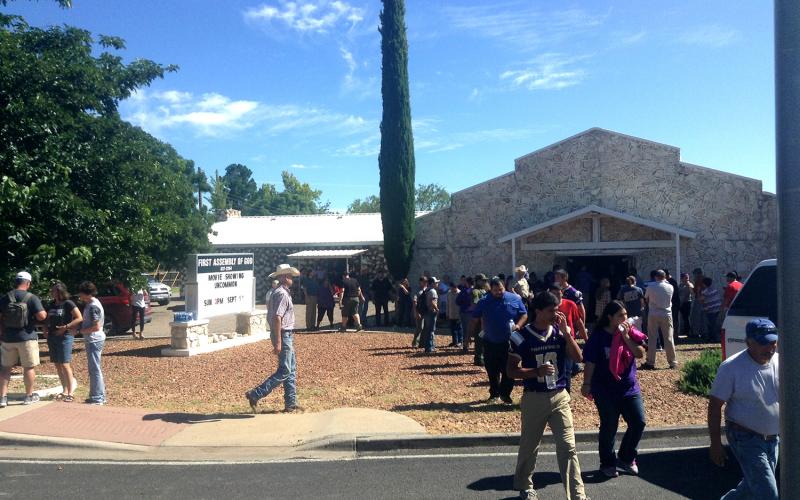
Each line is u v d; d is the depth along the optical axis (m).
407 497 5.57
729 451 6.76
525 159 21.66
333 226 36.62
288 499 5.55
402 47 23.12
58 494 5.70
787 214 2.67
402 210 22.52
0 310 8.73
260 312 18.11
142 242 14.75
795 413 2.61
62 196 11.75
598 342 6.06
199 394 10.02
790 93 2.69
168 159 27.02
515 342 5.21
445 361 12.84
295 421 8.05
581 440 7.30
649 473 6.16
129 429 7.73
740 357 4.33
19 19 13.34
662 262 20.19
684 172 20.02
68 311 9.38
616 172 20.69
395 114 22.78
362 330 19.39
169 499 5.57
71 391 9.48
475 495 5.61
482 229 22.14
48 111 11.97
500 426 7.66
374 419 7.96
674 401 8.85
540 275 21.44
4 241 11.33
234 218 40.56
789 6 2.70
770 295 6.59
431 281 14.19
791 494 2.60
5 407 8.62
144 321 19.91
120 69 15.83
